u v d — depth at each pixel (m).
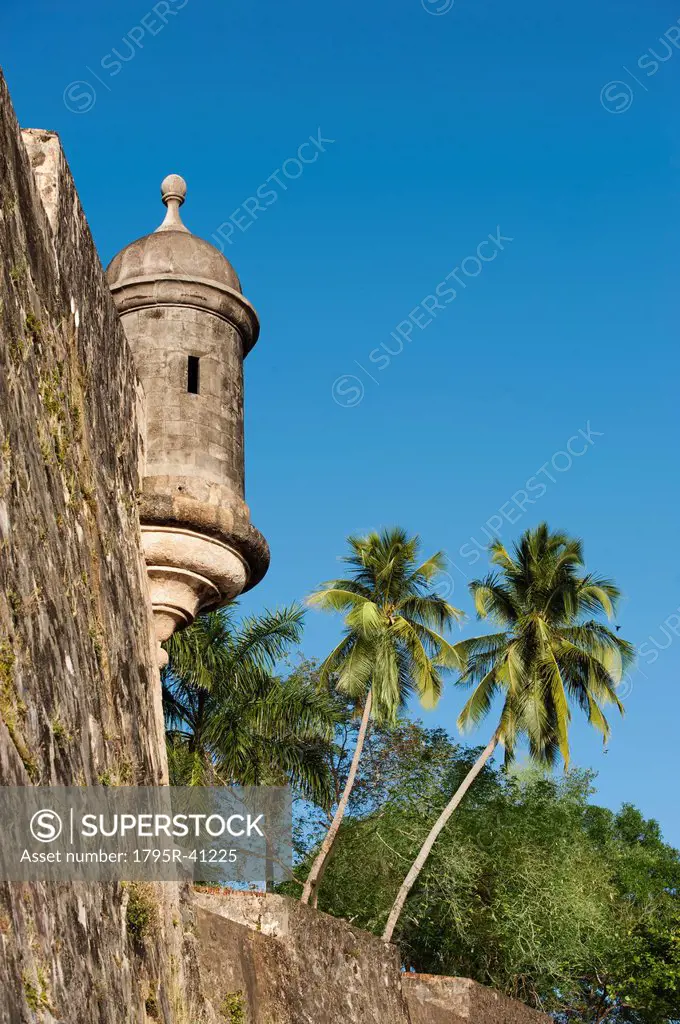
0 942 6.01
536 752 30.47
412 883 27.84
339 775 32.41
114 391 11.02
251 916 13.50
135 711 10.01
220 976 11.54
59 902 7.13
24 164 8.53
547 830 32.44
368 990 15.25
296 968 13.32
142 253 13.34
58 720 7.68
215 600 12.44
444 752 32.69
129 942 8.63
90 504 9.41
